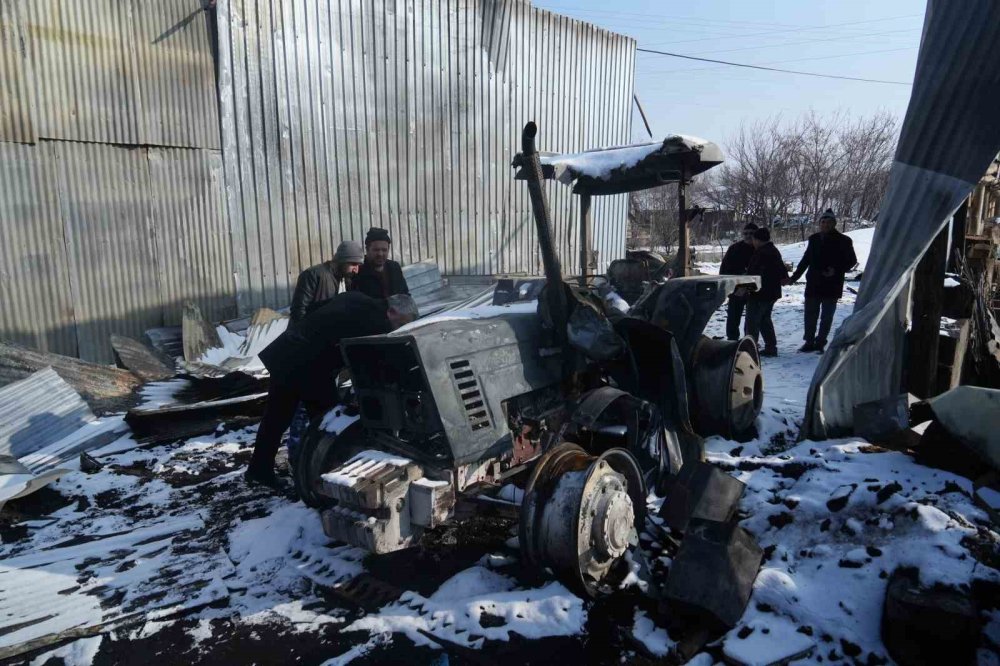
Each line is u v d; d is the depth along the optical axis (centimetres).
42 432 514
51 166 632
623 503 285
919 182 378
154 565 332
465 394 298
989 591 234
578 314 339
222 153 745
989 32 356
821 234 709
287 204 805
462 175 1011
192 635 276
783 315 998
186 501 415
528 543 279
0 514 388
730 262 755
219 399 583
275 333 747
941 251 429
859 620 247
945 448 333
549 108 1148
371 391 322
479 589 295
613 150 570
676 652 246
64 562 337
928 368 442
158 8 684
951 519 272
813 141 3441
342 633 273
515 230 1116
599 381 383
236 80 746
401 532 280
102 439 518
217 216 748
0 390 523
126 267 688
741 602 262
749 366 461
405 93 913
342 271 450
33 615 288
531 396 341
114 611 291
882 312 385
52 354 600
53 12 619
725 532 284
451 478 287
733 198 3612
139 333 702
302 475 360
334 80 831
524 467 327
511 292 582
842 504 304
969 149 360
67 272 650
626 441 362
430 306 858
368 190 887
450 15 952
